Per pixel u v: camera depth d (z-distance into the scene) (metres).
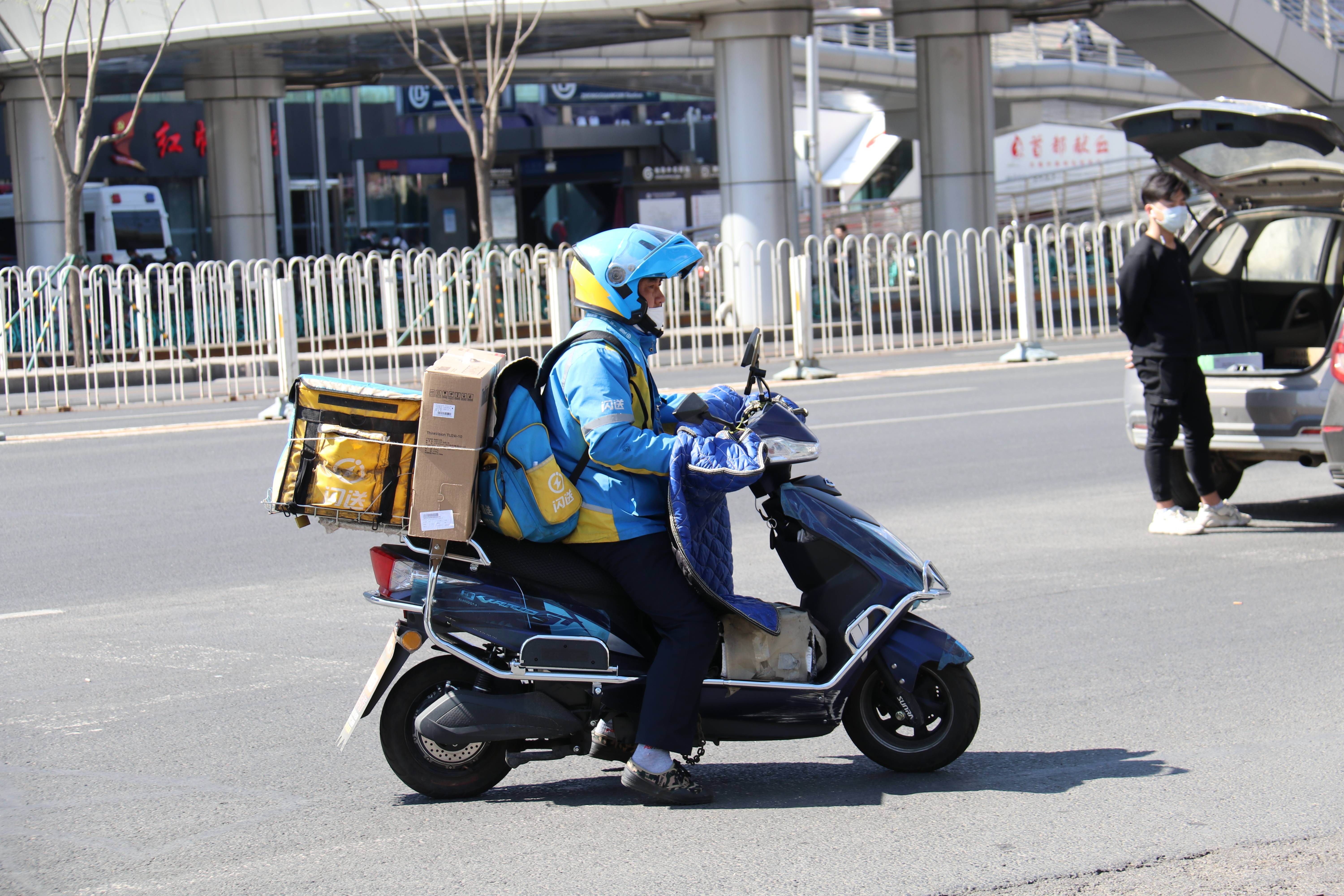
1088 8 70.19
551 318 45.66
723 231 65.69
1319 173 21.08
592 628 11.29
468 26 64.81
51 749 13.22
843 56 95.50
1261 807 11.14
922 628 11.86
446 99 68.25
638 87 101.69
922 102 71.00
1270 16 69.69
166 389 52.25
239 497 27.39
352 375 52.19
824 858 10.34
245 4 63.56
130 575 20.92
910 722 12.18
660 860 10.38
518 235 103.06
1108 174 97.19
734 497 26.22
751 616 11.22
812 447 11.21
